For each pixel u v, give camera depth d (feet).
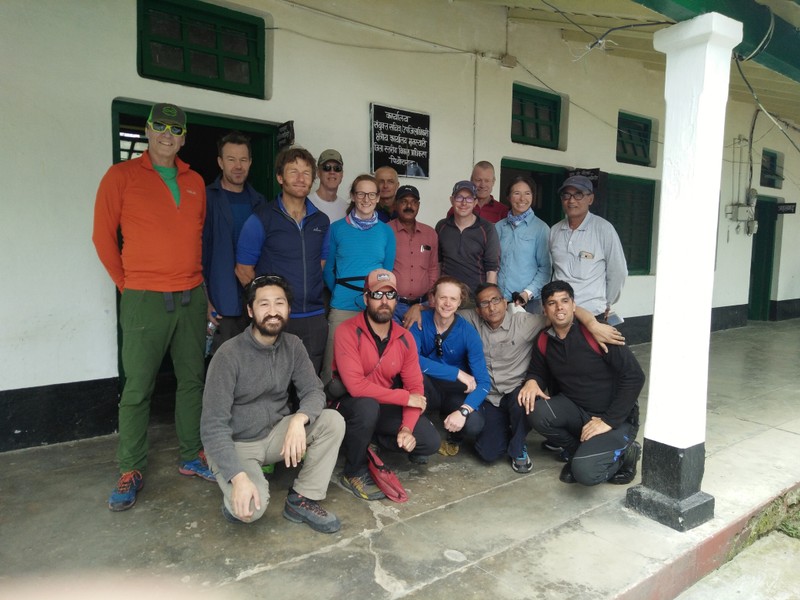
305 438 8.42
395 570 7.59
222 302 10.67
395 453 11.66
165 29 12.26
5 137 10.58
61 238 11.28
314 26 14.03
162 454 11.18
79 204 11.41
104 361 11.96
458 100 17.10
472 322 11.69
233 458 7.91
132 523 8.54
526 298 12.65
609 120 21.67
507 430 11.26
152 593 6.95
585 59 20.49
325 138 14.52
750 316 32.60
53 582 7.11
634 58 21.80
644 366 20.15
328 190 12.29
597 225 11.85
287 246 10.27
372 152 15.37
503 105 18.26
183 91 12.34
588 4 12.78
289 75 13.75
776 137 29.84
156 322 9.21
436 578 7.45
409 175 16.17
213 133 17.13
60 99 11.03
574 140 20.59
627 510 9.49
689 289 8.90
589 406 10.59
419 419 10.36
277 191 14.19
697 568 8.57
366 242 11.32
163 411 13.97
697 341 8.98
